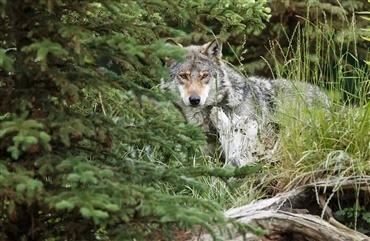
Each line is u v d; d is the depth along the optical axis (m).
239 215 10.17
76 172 7.63
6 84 9.05
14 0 8.30
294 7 23.12
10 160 8.36
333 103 11.54
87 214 7.14
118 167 8.77
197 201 8.26
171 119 9.81
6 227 8.57
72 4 8.51
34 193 7.65
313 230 9.94
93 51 8.44
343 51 23.48
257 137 12.38
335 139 11.02
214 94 15.82
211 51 16.28
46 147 7.75
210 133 14.85
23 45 8.60
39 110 8.49
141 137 9.16
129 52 7.86
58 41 8.27
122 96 10.08
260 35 24.34
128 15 9.59
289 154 11.22
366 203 10.77
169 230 8.60
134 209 8.05
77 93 8.28
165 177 8.81
